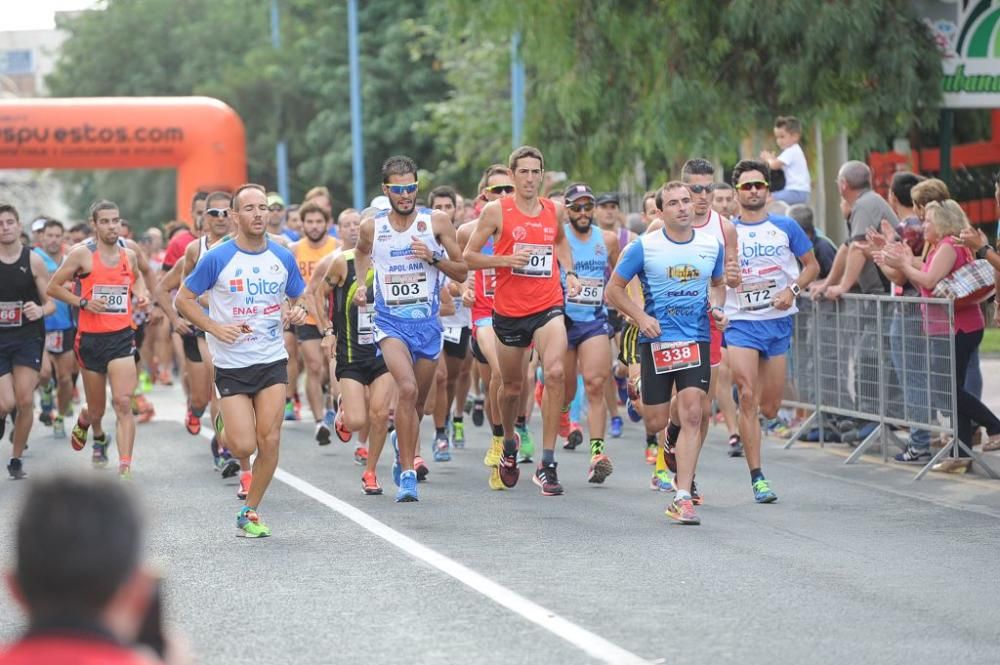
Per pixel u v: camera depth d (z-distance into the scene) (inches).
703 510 534.3
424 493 590.6
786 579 400.2
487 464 663.1
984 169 1314.0
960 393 605.0
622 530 488.4
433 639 334.0
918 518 509.4
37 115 1491.1
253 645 332.8
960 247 609.0
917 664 305.7
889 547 451.5
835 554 439.5
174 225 1066.7
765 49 1047.0
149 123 1494.8
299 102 2659.9
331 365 679.1
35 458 769.6
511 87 1898.4
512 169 568.1
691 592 382.9
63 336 873.5
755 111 1041.5
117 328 666.8
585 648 321.7
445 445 706.8
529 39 1155.9
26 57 6510.8
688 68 1052.5
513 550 450.9
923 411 621.0
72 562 117.1
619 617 353.1
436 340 570.3
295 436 832.3
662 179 1173.7
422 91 2546.8
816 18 987.9
